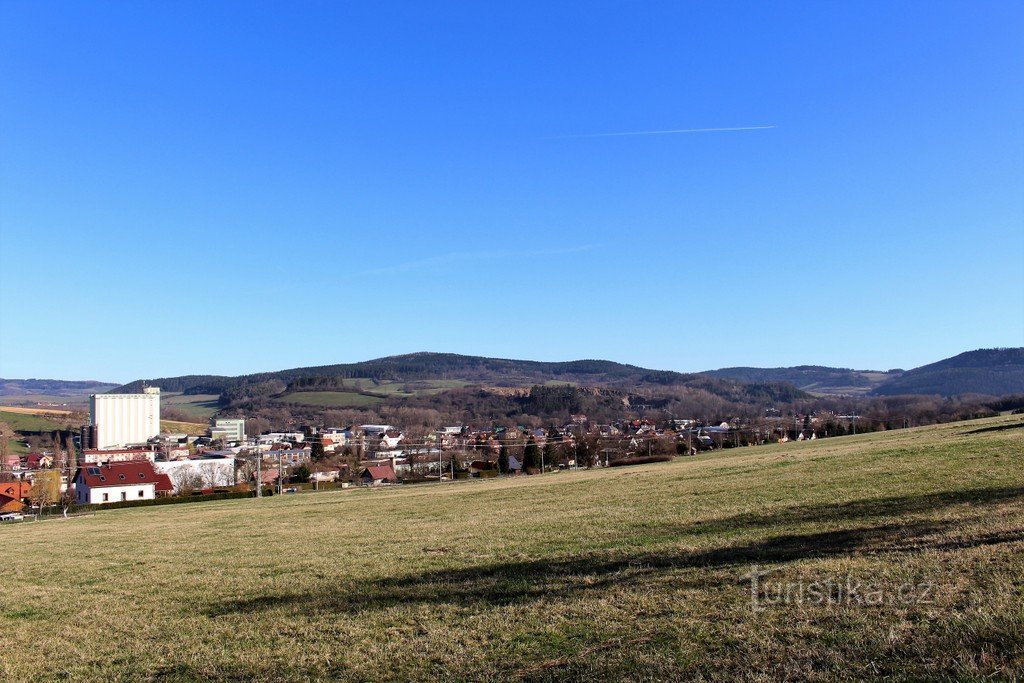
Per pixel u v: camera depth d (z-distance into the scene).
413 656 10.62
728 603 11.16
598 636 10.44
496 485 55.84
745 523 19.75
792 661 8.59
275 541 27.73
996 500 18.25
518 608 12.47
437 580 16.02
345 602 14.66
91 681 11.32
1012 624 8.62
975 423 68.06
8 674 11.95
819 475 31.67
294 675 10.52
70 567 24.42
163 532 36.09
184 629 13.91
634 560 15.81
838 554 13.89
